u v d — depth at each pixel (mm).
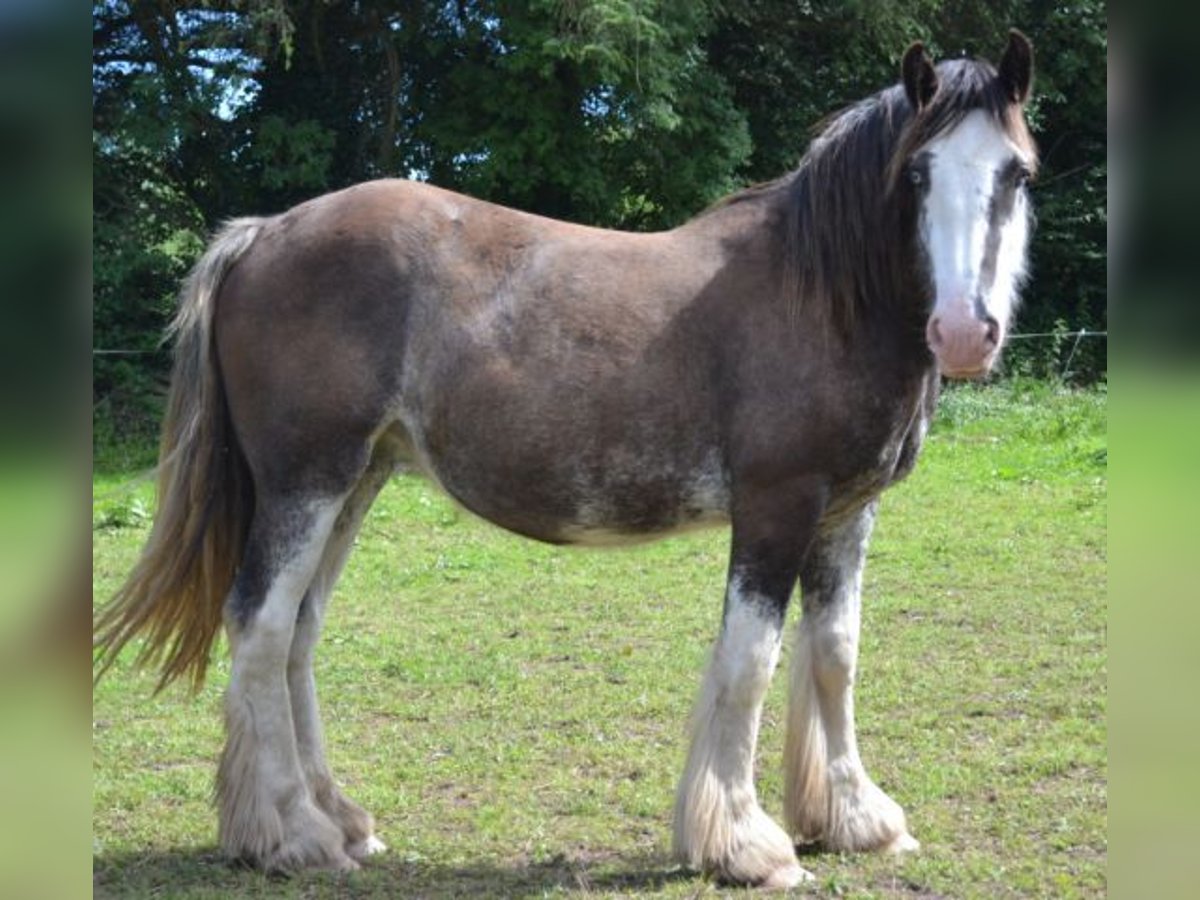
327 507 4129
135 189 15914
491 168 15656
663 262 4152
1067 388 16609
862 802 4246
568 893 3834
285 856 4023
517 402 4027
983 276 3531
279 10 14344
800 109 18641
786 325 3951
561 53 14523
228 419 4277
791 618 7559
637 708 5812
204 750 5305
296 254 4176
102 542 9430
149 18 15164
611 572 8758
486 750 5289
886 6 16625
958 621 7258
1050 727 5445
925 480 11703
